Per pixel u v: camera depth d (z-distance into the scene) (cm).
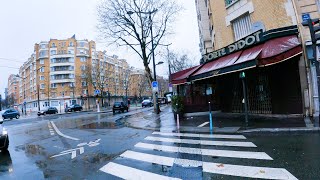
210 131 1074
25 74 10538
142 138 1052
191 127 1212
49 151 909
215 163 612
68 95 8094
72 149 916
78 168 651
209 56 1614
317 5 1161
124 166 640
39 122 2475
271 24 1250
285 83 1199
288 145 716
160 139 995
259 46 1235
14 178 600
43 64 8388
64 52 8250
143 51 2580
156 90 2356
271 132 916
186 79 1534
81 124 1884
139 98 10481
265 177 489
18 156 858
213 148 769
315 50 925
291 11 1182
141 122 1652
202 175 534
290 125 958
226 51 1468
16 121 3030
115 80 9775
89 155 795
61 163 714
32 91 9169
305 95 1127
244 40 1324
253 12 1362
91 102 8075
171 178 528
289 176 482
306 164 538
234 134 977
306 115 1125
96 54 8900
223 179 501
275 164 560
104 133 1288
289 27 1156
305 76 1127
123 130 1363
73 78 8200
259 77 1354
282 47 1073
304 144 709
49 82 8188
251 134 944
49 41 8388
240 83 1509
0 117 1180
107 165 659
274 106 1247
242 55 1285
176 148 811
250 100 1427
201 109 1742
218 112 1728
